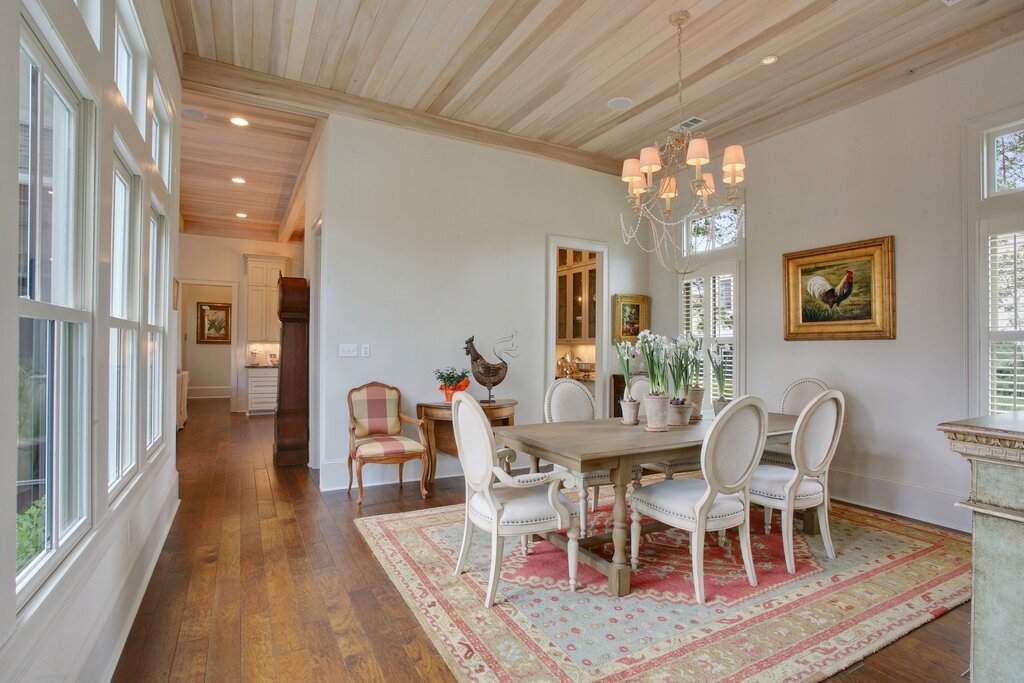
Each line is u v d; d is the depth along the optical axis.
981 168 3.39
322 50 3.67
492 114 4.65
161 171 3.43
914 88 3.72
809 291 4.35
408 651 2.01
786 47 3.54
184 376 7.42
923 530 3.41
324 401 4.27
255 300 9.23
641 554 3.01
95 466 1.76
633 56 3.66
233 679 1.83
